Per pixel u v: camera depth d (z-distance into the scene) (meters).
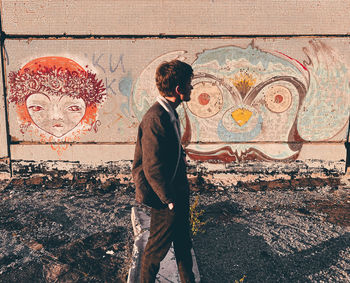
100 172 4.33
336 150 4.36
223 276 2.42
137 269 2.38
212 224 3.24
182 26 4.05
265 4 4.01
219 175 4.38
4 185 4.16
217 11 4.02
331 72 4.18
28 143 4.30
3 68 4.11
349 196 3.94
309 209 3.60
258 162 4.38
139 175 1.96
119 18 4.02
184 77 1.88
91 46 4.09
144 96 4.23
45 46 4.07
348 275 2.40
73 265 2.58
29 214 3.43
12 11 3.97
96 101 4.23
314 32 4.08
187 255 2.06
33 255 2.70
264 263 2.57
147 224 3.06
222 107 4.26
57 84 4.16
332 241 2.88
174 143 1.86
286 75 4.19
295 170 4.38
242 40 4.10
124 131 4.31
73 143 4.32
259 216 3.43
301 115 4.29
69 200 3.83
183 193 1.97
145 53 4.12
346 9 4.04
